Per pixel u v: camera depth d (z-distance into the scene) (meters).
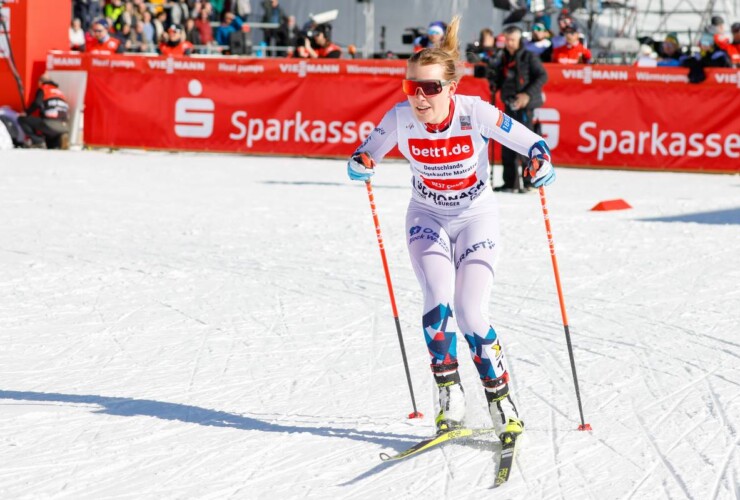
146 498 5.58
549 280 12.02
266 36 35.97
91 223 16.02
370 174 6.75
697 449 6.39
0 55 31.59
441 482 5.89
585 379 8.05
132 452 6.33
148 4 36.00
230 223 16.28
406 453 6.25
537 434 6.76
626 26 38.62
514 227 16.16
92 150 30.81
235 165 26.83
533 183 6.55
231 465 6.13
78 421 6.93
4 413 7.06
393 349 8.95
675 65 28.83
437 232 6.71
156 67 30.25
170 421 6.96
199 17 35.66
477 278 6.39
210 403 7.39
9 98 31.59
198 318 10.04
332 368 8.35
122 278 11.87
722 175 26.69
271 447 6.47
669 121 27.14
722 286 11.60
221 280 11.87
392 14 35.28
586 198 20.66
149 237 14.81
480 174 6.61
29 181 21.66
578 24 36.06
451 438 6.48
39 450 6.33
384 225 16.20
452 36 6.30
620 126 27.44
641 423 6.94
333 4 36.19
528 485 5.84
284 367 8.37
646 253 13.80
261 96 29.62
